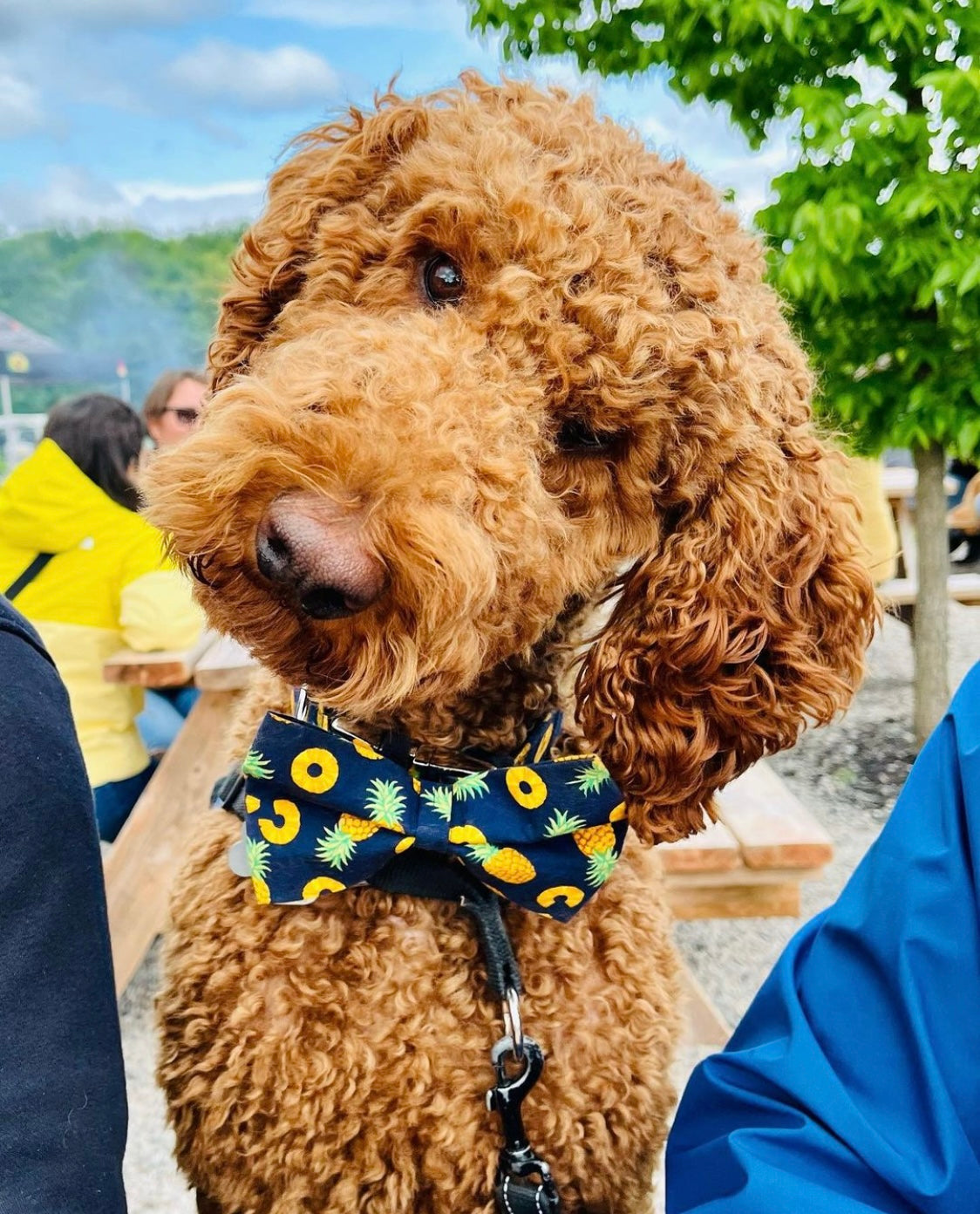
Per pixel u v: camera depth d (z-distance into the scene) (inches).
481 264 45.2
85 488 112.3
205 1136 46.5
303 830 45.6
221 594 40.3
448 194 45.2
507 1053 46.3
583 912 51.6
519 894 46.5
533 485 43.6
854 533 57.1
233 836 51.1
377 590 37.8
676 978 55.6
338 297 49.5
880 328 148.8
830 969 40.0
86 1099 30.4
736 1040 44.8
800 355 55.4
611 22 146.8
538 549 44.5
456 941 48.7
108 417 113.0
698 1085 43.2
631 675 50.5
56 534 112.4
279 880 45.3
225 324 55.1
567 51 150.5
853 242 129.6
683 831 53.1
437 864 47.9
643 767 51.6
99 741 117.1
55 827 31.4
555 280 43.9
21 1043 29.3
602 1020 49.7
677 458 49.1
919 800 40.0
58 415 114.4
